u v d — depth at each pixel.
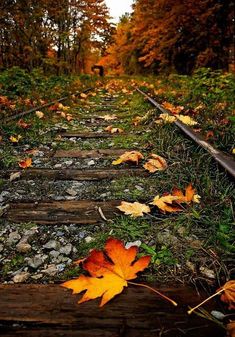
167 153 2.72
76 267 1.36
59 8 17.19
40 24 15.71
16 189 2.18
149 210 1.76
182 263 1.37
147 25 19.17
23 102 5.81
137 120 4.51
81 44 23.78
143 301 1.14
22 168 2.58
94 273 1.18
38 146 3.30
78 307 1.11
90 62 36.00
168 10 17.14
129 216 1.76
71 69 20.78
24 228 1.66
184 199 1.77
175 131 3.33
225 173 2.12
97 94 10.04
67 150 3.16
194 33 17.30
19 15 14.03
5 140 3.31
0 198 2.03
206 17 15.52
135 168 2.56
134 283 1.18
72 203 1.92
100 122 4.74
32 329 1.02
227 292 1.11
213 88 7.39
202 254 1.42
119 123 4.57
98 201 1.96
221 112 4.38
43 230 1.65
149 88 10.32
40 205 1.90
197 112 4.64
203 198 1.90
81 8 20.27
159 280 1.26
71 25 20.53
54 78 10.85
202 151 2.53
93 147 3.27
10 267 1.38
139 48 27.42
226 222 1.62
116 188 2.16
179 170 2.31
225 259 1.37
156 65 24.66
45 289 1.20
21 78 8.03
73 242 1.55
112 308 1.10
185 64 19.78
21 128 3.75
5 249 1.50
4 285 1.22
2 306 1.11
